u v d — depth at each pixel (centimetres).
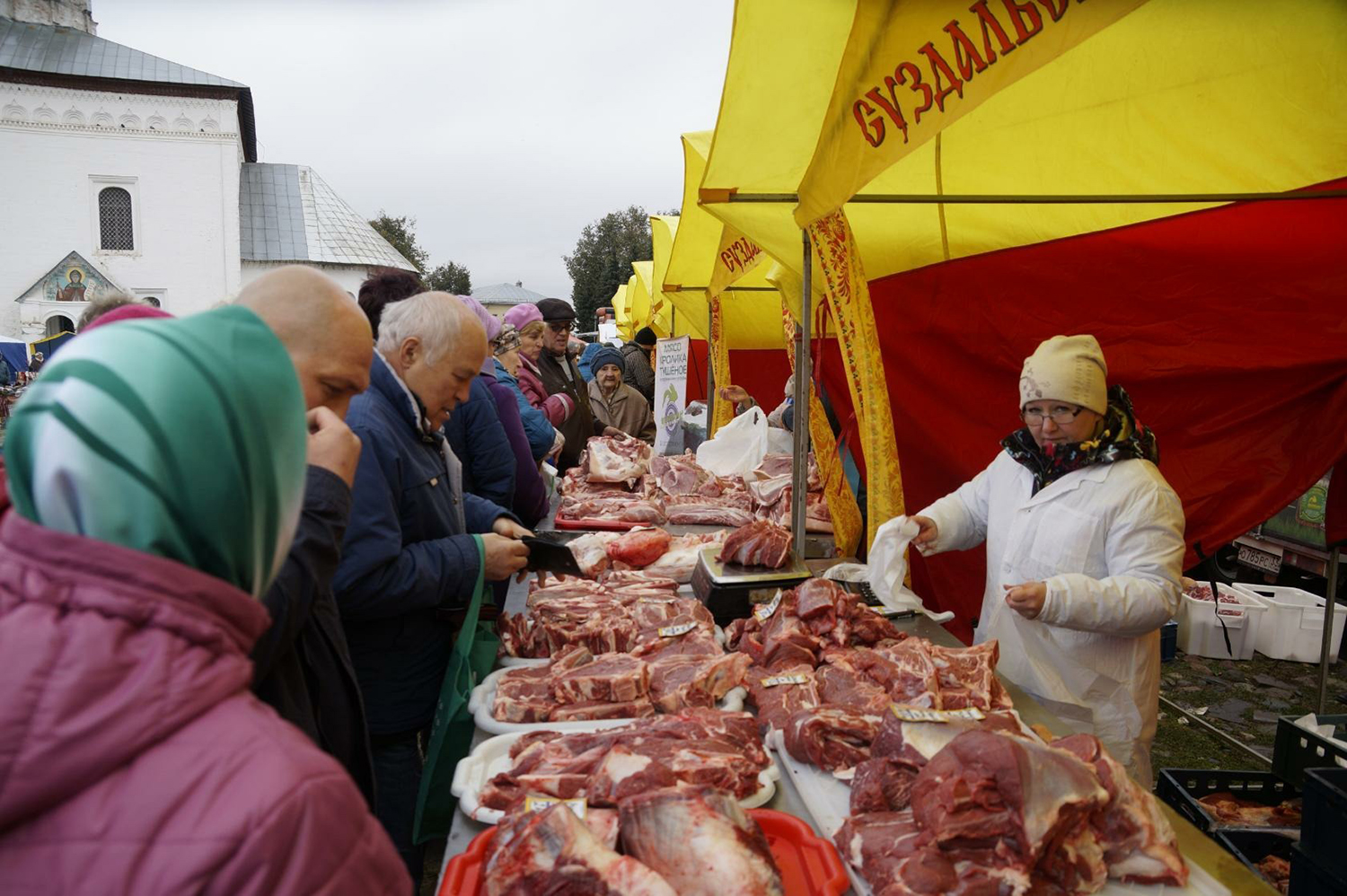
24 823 73
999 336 512
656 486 566
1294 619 637
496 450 411
